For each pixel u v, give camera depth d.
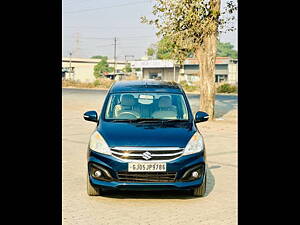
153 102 8.16
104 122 7.74
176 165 6.80
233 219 6.01
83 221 5.89
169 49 21.86
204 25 20.58
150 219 5.99
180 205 6.73
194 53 22.97
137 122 7.74
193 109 28.47
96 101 37.44
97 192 7.16
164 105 8.11
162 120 7.84
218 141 14.57
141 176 6.78
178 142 6.97
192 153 6.95
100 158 6.90
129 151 6.83
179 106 8.15
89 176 7.05
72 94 50.47
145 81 9.05
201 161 7.00
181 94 8.43
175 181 6.82
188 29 21.00
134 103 8.13
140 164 6.76
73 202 6.85
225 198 7.17
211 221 5.92
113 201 6.93
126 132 7.21
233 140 14.84
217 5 20.66
